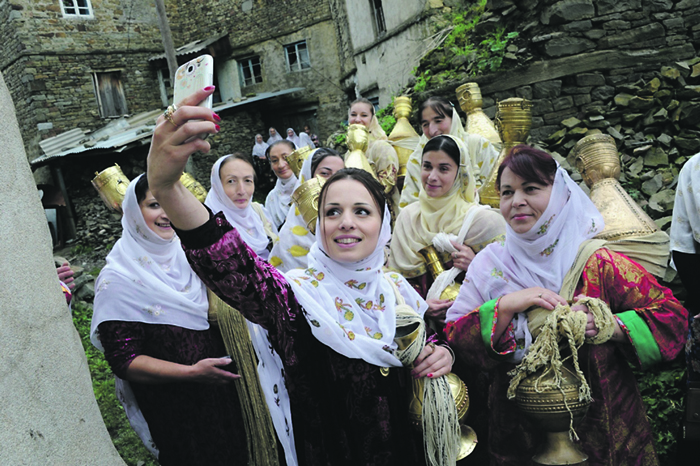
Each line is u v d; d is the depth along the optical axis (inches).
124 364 76.2
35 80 522.6
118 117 571.5
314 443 60.2
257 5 641.0
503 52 210.2
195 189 117.7
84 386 42.4
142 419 82.6
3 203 37.4
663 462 96.1
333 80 623.2
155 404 79.5
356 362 59.9
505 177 71.7
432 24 359.3
